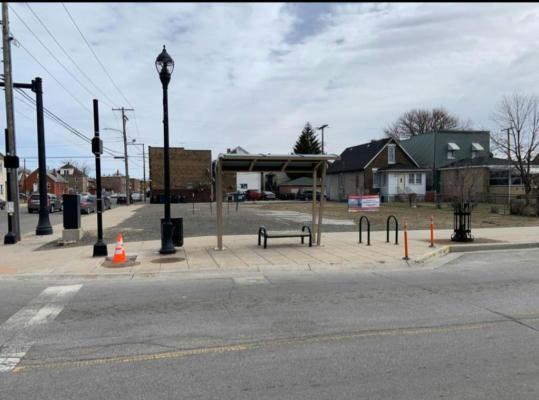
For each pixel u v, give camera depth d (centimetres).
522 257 1061
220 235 1104
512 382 356
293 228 1659
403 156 4369
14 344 458
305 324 518
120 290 712
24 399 334
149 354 426
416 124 6988
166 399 332
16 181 1376
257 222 1938
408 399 328
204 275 838
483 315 552
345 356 416
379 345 445
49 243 1335
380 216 2308
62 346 451
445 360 403
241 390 346
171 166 5534
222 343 455
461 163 3869
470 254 1112
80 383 361
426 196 4047
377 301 628
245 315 558
